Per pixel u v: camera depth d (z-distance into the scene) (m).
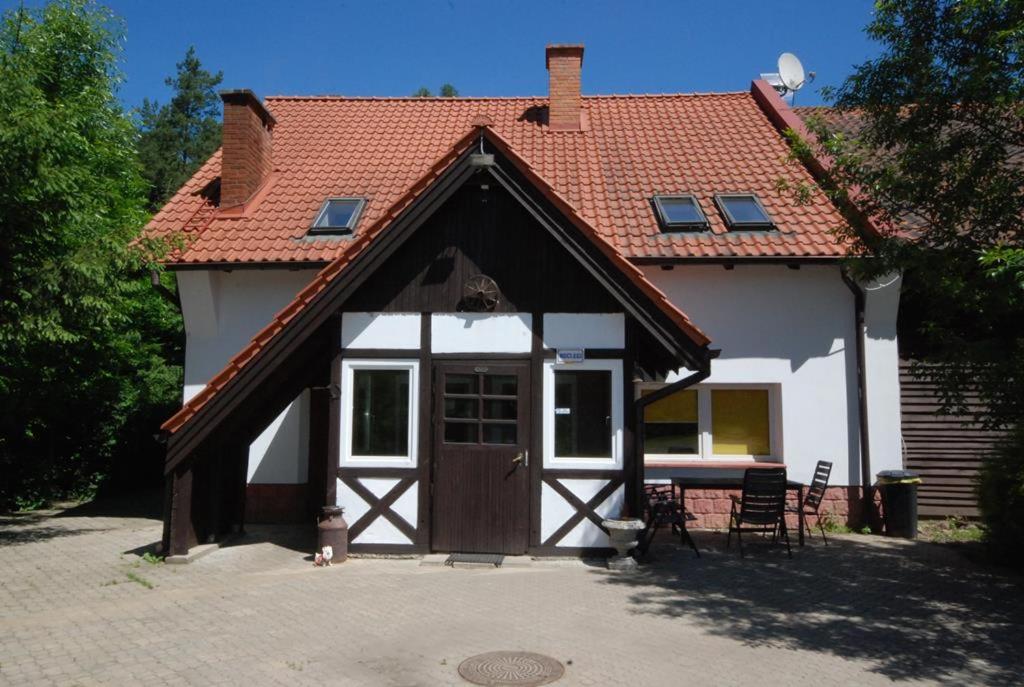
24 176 9.46
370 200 12.76
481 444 9.23
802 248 11.16
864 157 8.60
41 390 12.22
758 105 16.20
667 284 11.55
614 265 8.95
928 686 5.35
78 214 10.23
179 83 49.06
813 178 12.93
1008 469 8.94
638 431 9.18
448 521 9.19
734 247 11.21
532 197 9.19
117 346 14.34
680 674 5.49
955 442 11.73
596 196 12.60
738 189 12.75
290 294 11.84
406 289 9.45
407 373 9.42
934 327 7.87
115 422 15.23
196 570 8.64
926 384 11.79
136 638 6.25
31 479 13.62
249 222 12.26
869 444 11.28
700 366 8.85
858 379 11.43
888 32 8.00
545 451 9.20
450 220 9.49
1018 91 7.06
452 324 9.39
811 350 11.48
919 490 11.70
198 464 9.59
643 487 9.72
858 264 8.37
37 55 11.02
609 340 9.29
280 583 8.02
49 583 8.06
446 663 5.66
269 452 11.85
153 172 39.06
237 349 11.86
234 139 12.65
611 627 6.54
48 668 5.58
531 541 9.11
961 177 7.63
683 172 13.38
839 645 6.16
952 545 10.14
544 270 9.40
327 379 10.40
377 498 9.25
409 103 16.56
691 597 7.52
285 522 11.77
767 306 11.52
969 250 7.52
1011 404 7.49
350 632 6.38
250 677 5.40
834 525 11.23
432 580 8.11
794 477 11.35
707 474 11.42
